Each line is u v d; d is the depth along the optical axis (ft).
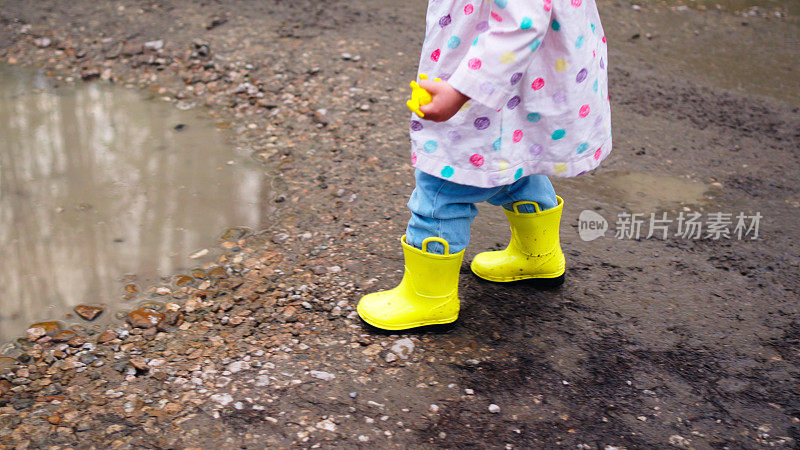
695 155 12.87
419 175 7.52
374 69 15.61
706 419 7.02
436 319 8.11
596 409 7.12
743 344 8.12
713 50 17.56
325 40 16.89
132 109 13.87
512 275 8.97
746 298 8.97
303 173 11.81
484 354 7.85
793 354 7.97
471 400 7.18
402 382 7.39
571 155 7.12
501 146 6.91
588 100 6.96
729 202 11.36
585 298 8.88
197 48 16.16
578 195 11.46
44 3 18.26
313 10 18.60
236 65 15.52
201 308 8.64
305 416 6.90
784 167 12.53
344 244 9.91
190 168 11.94
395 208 10.83
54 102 14.05
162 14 17.89
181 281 9.20
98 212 10.71
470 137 6.85
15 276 9.26
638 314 8.61
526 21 6.02
